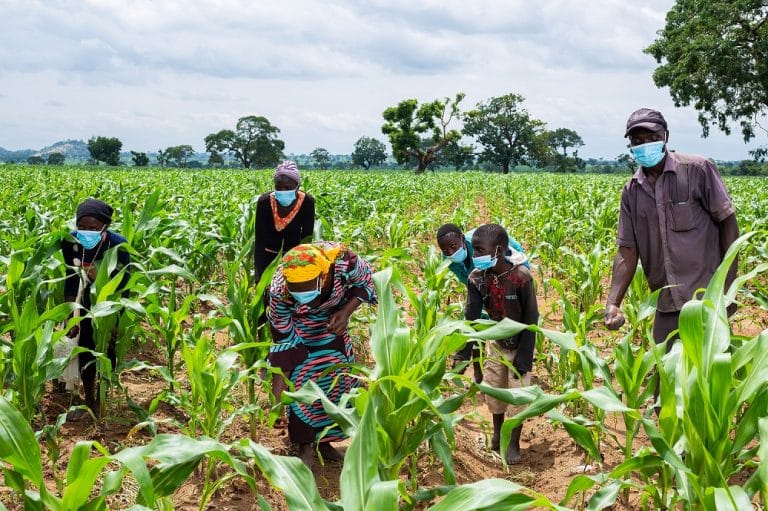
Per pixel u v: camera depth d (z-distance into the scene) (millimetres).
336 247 4180
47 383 5832
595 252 8578
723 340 2961
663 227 4516
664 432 3107
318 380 4305
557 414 3406
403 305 8508
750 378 2871
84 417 5285
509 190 31500
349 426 3314
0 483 4020
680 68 48344
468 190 36344
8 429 2453
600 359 4004
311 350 4371
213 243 9312
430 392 3281
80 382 5746
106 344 5098
